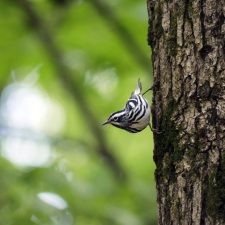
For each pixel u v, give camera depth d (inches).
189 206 288.5
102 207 525.7
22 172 536.1
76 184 540.4
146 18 614.2
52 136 608.1
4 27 634.2
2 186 510.9
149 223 531.5
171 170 298.4
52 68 664.4
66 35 644.7
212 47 300.4
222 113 290.8
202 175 287.7
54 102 724.0
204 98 295.9
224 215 279.4
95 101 685.9
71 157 658.2
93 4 617.6
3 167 573.9
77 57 652.1
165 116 307.6
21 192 504.7
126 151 709.9
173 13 313.9
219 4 303.9
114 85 676.1
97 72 663.8
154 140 311.9
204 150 290.0
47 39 639.8
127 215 527.5
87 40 646.5
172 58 309.6
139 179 625.3
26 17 632.4
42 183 526.6
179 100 303.1
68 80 658.8
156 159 307.1
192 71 301.6
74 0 629.9
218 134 289.3
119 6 622.2
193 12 307.3
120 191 552.1
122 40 620.7
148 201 545.3
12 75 666.2
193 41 304.5
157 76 317.7
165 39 314.8
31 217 488.4
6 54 643.5
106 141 652.1
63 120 741.3
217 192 282.5
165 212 297.7
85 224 522.6
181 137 297.7
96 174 604.1
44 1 638.5
